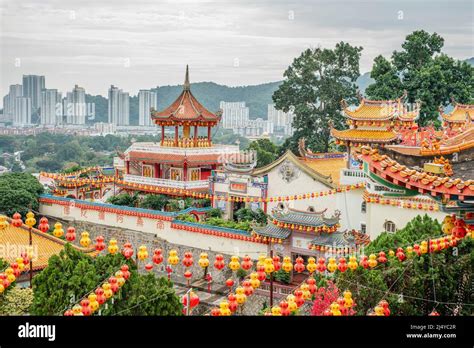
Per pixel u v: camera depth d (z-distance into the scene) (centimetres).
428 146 3022
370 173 2784
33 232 5431
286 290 5303
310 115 10012
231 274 6044
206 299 5638
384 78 9350
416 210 5425
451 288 3978
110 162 13588
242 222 6372
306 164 6769
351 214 6112
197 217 7194
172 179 8206
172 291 3434
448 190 2481
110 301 3250
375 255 3728
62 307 3259
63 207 7894
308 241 5462
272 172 6850
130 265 3509
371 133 6512
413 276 3925
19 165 13062
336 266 3531
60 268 3412
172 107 8681
